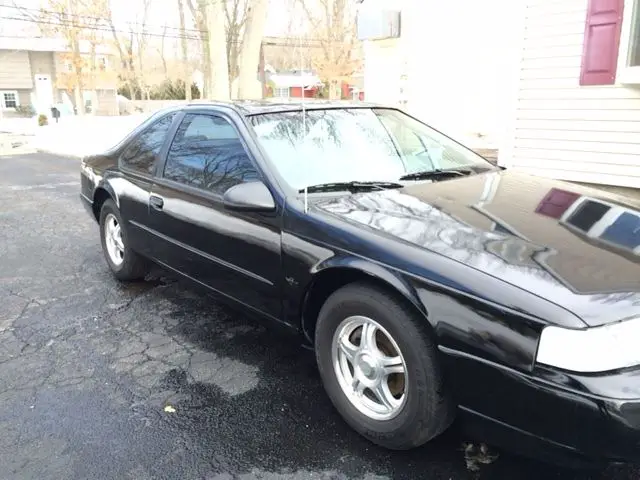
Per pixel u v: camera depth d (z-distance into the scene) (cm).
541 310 195
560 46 666
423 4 888
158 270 485
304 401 294
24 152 1670
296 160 314
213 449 256
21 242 618
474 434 224
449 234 242
